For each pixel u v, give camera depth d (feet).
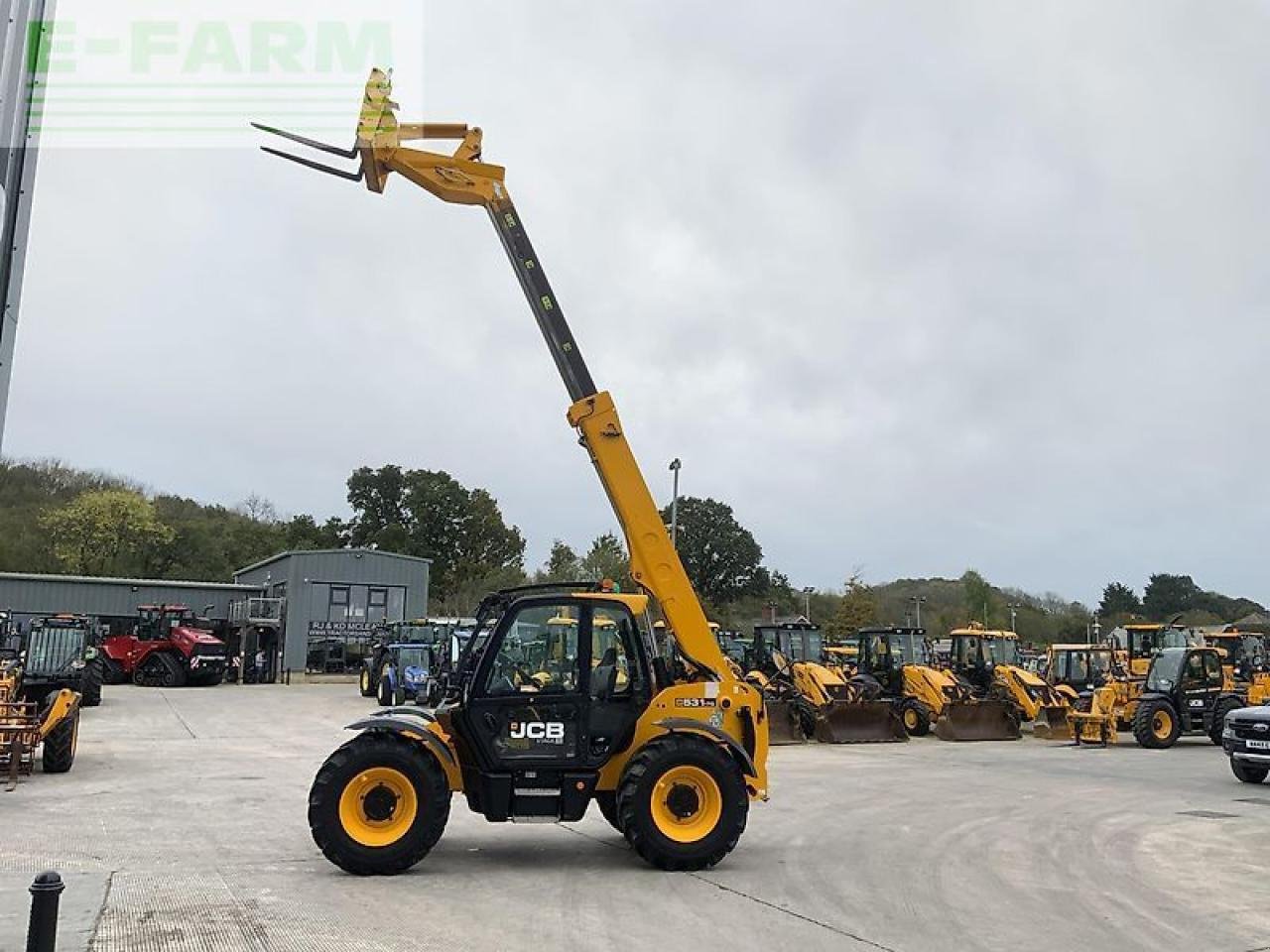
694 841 25.29
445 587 213.46
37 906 11.96
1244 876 26.50
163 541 188.34
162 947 18.06
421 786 24.49
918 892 23.89
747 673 72.79
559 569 193.47
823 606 232.53
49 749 43.11
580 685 26.04
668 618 27.50
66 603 137.69
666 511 223.51
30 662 72.74
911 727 74.69
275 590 142.51
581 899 22.31
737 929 20.18
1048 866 27.43
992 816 35.78
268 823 31.40
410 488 222.48
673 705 26.58
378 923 19.95
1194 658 66.69
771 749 63.10
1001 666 77.92
